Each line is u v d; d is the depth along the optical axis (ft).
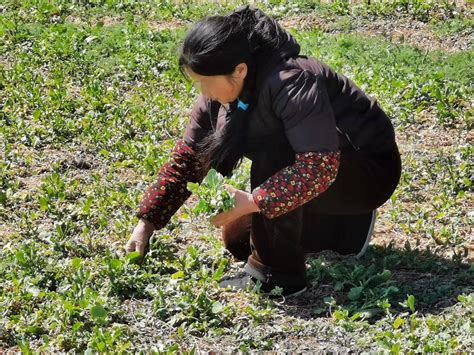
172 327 15.15
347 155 15.69
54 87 27.71
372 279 16.34
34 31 32.81
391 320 14.99
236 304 15.85
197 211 14.65
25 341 14.62
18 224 18.95
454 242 18.43
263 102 14.52
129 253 16.46
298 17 35.91
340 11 36.01
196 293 16.05
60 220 19.02
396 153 16.31
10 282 16.29
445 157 22.82
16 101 26.25
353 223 17.21
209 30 14.14
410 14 35.24
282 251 15.79
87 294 15.49
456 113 25.31
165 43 31.89
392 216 19.62
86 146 23.52
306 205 16.25
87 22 34.76
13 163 22.31
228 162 15.55
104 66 29.73
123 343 14.40
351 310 15.61
